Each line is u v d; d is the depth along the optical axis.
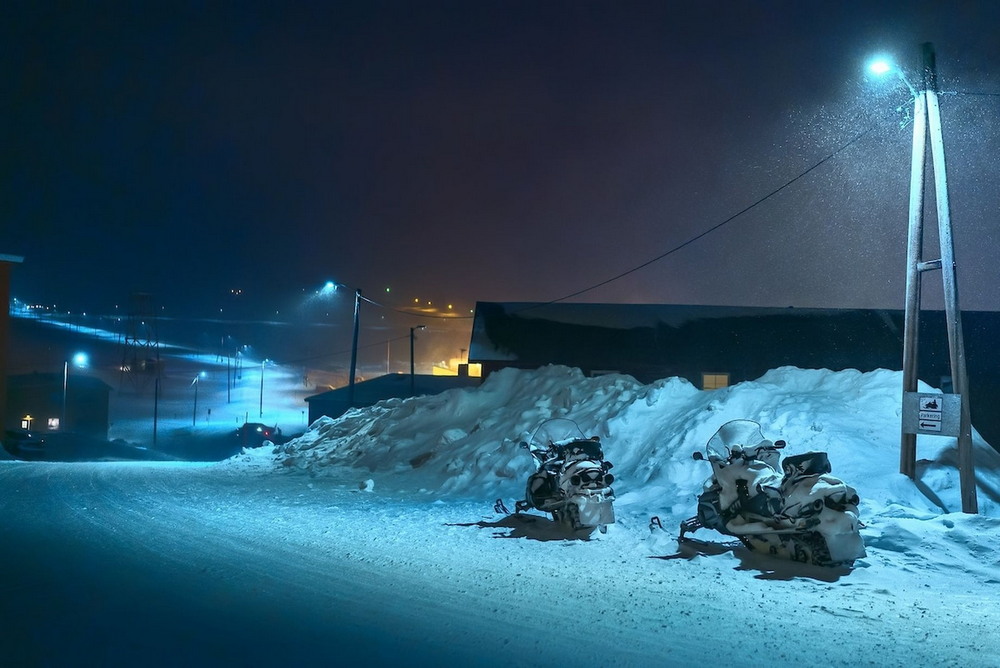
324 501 15.80
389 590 8.26
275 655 5.88
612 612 7.64
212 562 9.39
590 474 11.88
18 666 5.39
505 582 8.84
